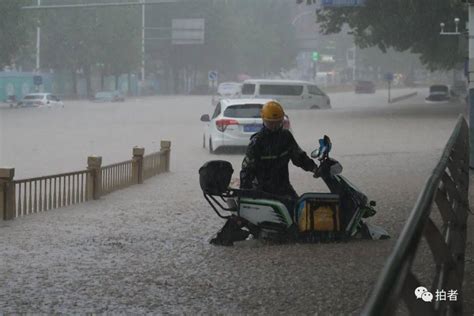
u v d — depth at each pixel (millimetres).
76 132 42500
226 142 30578
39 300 8367
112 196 19375
